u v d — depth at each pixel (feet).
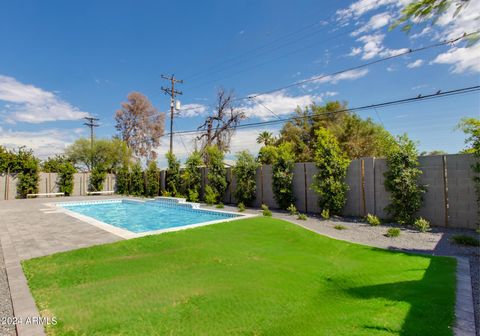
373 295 12.28
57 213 39.45
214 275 14.79
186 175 59.77
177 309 11.09
